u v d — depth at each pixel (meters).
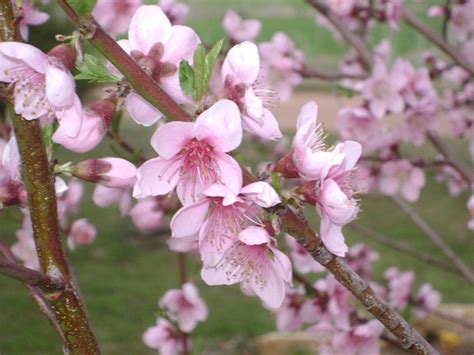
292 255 0.76
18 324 1.56
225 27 0.93
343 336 0.73
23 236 0.72
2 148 0.49
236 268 0.44
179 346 0.78
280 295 0.44
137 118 0.45
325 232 0.43
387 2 1.00
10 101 0.42
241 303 1.69
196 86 0.43
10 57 0.41
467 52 1.14
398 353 0.96
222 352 1.46
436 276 1.83
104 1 0.80
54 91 0.41
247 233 0.43
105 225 2.16
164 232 2.10
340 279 0.43
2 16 0.42
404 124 0.94
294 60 1.01
